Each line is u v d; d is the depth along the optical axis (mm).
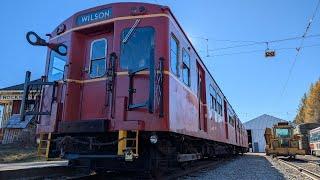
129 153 6754
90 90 8070
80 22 8359
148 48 7539
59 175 9000
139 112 7109
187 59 9430
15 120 23375
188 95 9211
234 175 11188
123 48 7676
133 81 7352
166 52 7473
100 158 7352
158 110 7012
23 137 20828
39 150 8141
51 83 8219
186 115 8828
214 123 13859
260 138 77438
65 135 8055
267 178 10766
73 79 8141
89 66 8219
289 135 27125
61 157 7656
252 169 13898
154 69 7188
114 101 7438
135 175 8727
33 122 8930
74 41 8336
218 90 15688
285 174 12477
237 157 25625
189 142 10789
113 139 7555
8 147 19953
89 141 7430
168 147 8367
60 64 8469
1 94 26578
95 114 7848
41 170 8547
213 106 13891
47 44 8602
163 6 7742
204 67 12172
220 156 19719
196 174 10789
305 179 11078
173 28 8070
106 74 7824
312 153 36062
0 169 7770
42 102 8578
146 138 7266
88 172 7996
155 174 7727
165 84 7285
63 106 7957
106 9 8086
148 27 7668
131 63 7547
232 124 21359
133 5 7863
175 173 9875
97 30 8242
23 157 15516
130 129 6957
